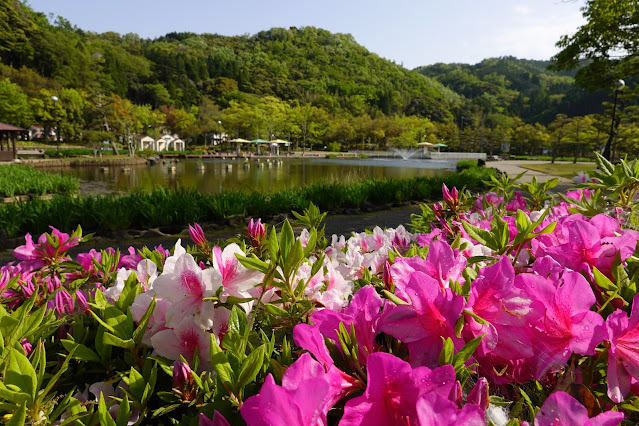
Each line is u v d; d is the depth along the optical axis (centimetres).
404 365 51
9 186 1302
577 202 165
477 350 66
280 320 90
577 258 92
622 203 163
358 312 69
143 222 835
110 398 77
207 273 74
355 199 1105
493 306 65
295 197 1047
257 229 134
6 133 3359
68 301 112
